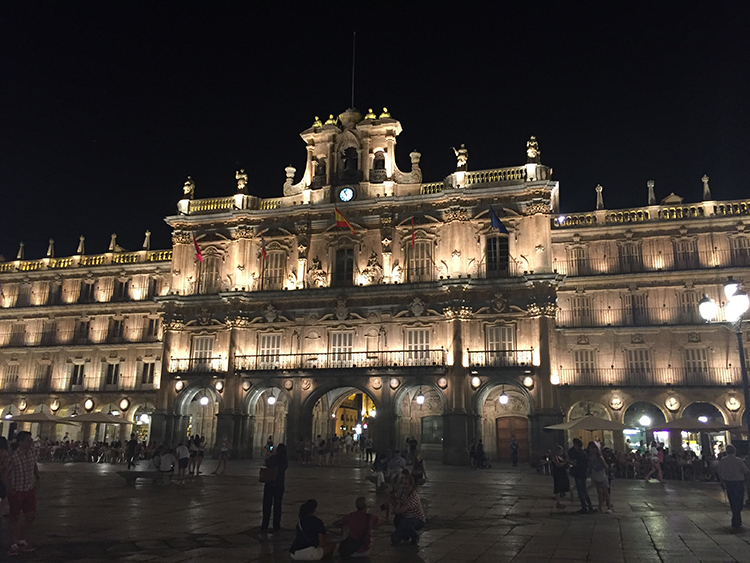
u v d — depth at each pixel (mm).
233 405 49844
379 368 46625
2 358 64438
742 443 29922
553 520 19562
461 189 48344
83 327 63344
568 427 36312
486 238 48125
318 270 51000
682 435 47031
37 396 62312
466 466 43750
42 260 66688
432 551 14625
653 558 13805
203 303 52938
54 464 43844
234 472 36500
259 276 52469
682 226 49562
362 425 64562
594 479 21469
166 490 26703
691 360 47625
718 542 15719
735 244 48406
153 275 62531
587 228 51500
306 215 52156
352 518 14000
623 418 47844
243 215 53438
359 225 50875
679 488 29812
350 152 53719
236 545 15086
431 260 48812
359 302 49281
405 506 15414
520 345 45625
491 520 19578
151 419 51688
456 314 46438
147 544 15078
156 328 60906
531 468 41969
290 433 48094
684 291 48781
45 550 14328
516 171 48812
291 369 48344
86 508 20969
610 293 50250
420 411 51406
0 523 17500
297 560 13312
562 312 51000
